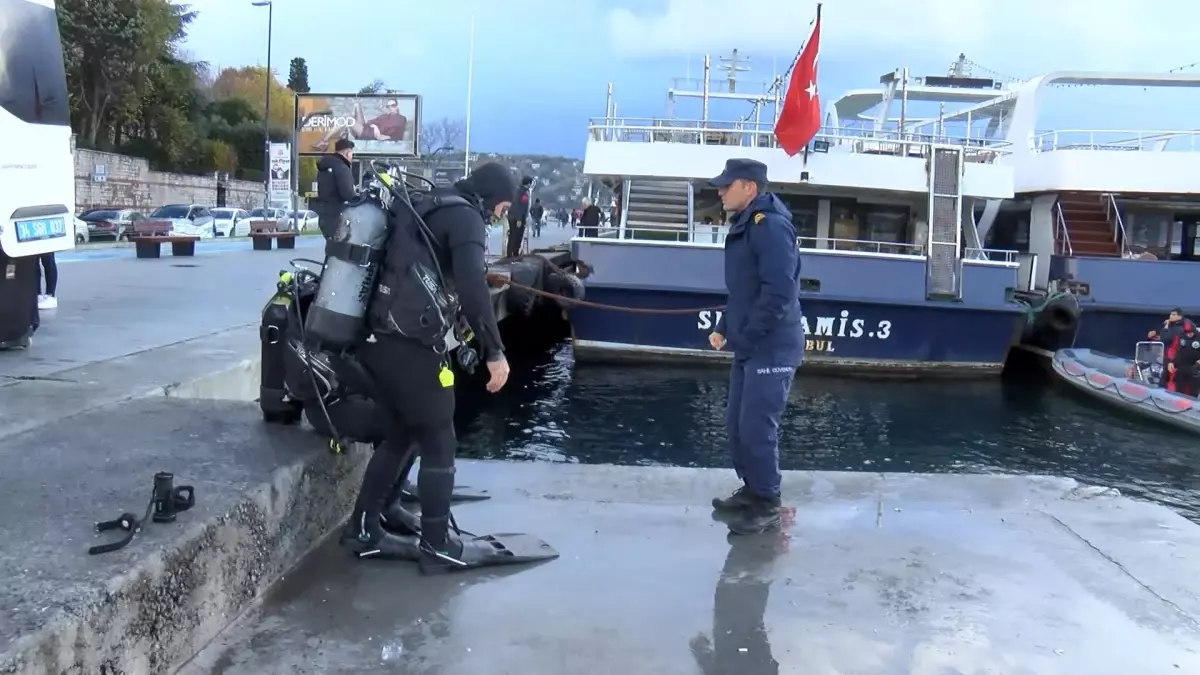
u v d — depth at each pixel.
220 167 58.59
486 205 3.29
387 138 41.00
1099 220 18.08
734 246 4.14
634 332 15.67
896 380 15.48
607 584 3.47
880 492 4.76
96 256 19.47
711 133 16.91
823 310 15.30
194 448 3.72
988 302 15.36
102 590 2.35
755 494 4.16
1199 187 17.02
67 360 6.18
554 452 11.16
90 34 46.34
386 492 3.61
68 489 3.15
